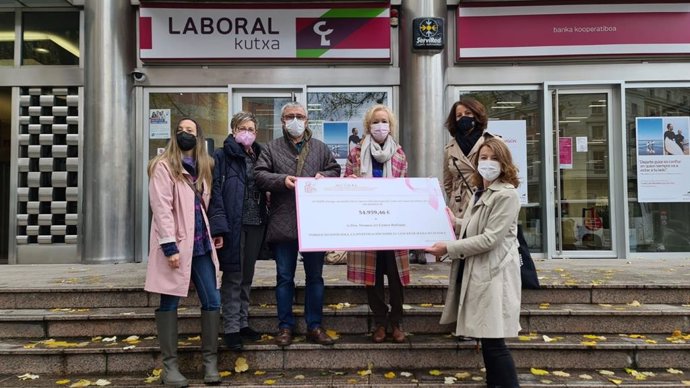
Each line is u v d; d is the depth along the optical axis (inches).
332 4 281.3
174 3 277.9
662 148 286.5
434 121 274.7
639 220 287.1
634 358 150.3
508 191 126.2
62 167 288.0
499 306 123.3
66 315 165.3
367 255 148.4
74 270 237.0
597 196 287.4
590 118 290.0
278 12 281.7
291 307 153.6
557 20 282.7
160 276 132.9
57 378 146.3
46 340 161.8
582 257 284.2
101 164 269.9
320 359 150.9
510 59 285.0
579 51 281.9
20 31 291.4
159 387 136.8
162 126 286.2
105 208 269.3
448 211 144.9
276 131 289.0
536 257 286.2
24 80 286.5
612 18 281.7
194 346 150.0
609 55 282.7
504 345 128.3
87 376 147.9
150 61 281.4
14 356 150.3
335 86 287.9
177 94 287.3
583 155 289.0
